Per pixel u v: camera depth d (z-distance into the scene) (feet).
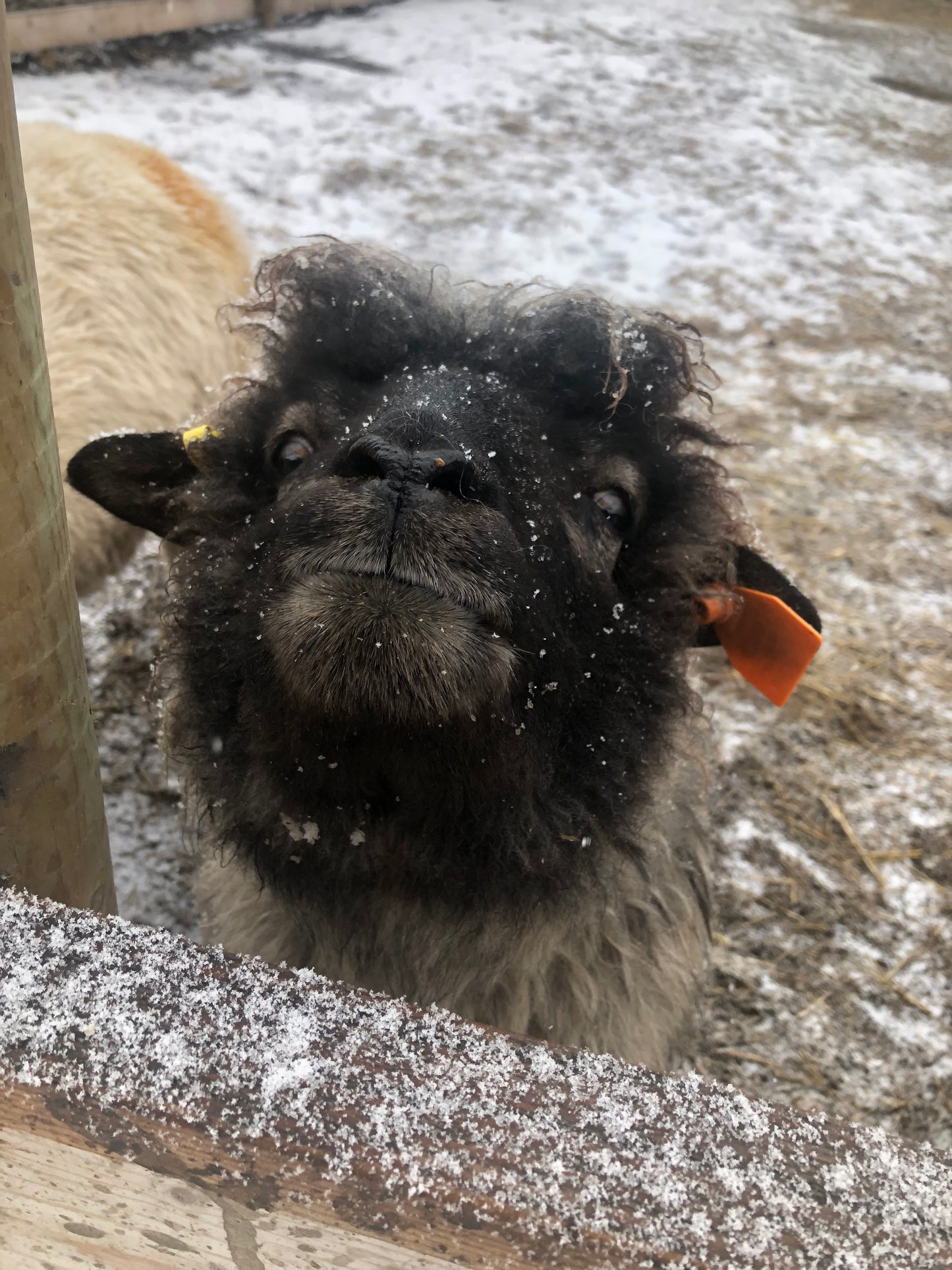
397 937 1.51
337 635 1.08
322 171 5.03
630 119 6.31
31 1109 0.63
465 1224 0.60
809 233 5.25
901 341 4.46
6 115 0.77
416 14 7.72
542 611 1.21
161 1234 0.68
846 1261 0.57
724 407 3.87
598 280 4.54
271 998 0.69
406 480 1.08
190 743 1.52
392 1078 0.64
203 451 1.61
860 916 2.26
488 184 5.19
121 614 2.75
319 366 1.47
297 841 1.41
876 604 3.11
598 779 1.39
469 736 1.17
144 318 2.74
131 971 0.70
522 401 1.34
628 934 1.62
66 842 1.12
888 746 2.67
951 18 9.84
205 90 5.78
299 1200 0.62
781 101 6.98
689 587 1.55
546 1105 0.64
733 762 2.57
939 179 6.14
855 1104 1.91
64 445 2.38
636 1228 0.58
